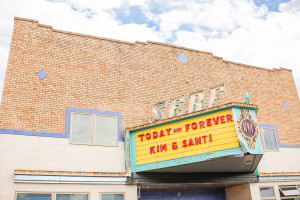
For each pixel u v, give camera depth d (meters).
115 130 14.17
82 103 13.87
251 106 12.13
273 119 18.69
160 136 12.98
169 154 12.57
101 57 15.06
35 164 12.02
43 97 13.12
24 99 12.73
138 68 15.79
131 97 15.09
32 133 12.38
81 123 13.55
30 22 14.07
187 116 12.56
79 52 14.62
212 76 17.70
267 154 17.45
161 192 15.25
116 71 15.19
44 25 14.28
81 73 14.30
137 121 14.82
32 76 13.23
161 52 16.73
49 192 11.62
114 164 13.49
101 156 13.38
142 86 15.55
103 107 14.27
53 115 13.05
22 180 11.31
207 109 12.23
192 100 13.73
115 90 14.84
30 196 11.34
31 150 12.13
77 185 12.19
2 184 11.18
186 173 14.01
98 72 14.73
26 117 12.51
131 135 13.74
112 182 12.73
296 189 16.53
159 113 13.93
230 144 11.52
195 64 17.47
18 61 13.18
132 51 15.97
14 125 12.18
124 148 13.93
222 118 11.95
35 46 13.76
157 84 15.96
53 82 13.55
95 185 12.48
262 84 19.27
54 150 12.55
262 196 15.51
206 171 13.98
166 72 16.44
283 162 17.78
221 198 16.58
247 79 18.83
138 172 13.18
